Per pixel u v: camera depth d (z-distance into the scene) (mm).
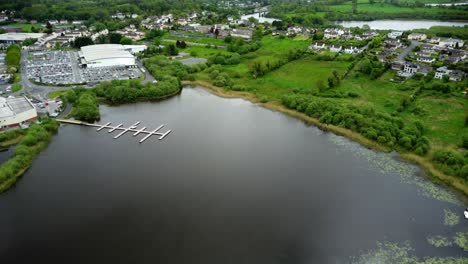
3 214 121000
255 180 140000
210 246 107625
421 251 106312
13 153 154125
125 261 101812
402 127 174625
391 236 112188
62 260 101938
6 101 191750
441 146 160375
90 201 126750
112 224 116125
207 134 179625
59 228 114250
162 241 109438
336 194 132250
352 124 179250
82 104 197375
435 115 190000
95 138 174000
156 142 170375
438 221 118688
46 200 127625
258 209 123625
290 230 114250
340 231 114125
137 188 133875
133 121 194750
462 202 128000
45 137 168625
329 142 171375
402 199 129875
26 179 140250
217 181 138750
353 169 148750
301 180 140625
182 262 101688
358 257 104250
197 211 122250
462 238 111312
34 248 106312
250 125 191000
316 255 104875
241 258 103375
